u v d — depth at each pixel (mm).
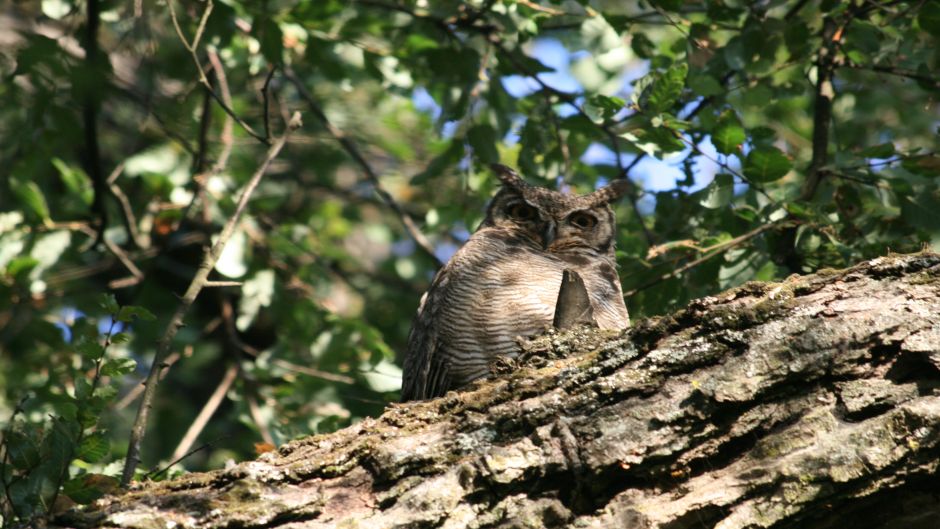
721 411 5527
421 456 5492
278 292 13953
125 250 14484
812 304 5855
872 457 5250
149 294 16219
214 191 13617
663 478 5438
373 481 5469
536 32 11289
